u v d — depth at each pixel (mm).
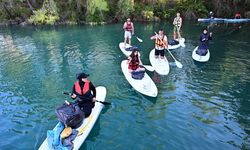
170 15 25938
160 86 8898
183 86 8891
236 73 10164
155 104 7609
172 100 7848
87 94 6293
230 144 5773
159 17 25875
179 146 5715
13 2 25203
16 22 24875
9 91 8820
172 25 22500
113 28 20984
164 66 10680
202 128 6379
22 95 8484
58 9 24156
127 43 15219
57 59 12516
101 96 7867
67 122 5664
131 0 24375
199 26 21656
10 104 7828
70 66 11352
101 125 6551
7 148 5746
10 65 11805
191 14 25625
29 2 25688
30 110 7426
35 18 23719
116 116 6969
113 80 9477
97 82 9336
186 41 15789
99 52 13508
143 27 21531
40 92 8672
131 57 9258
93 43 15641
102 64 11445
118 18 24672
